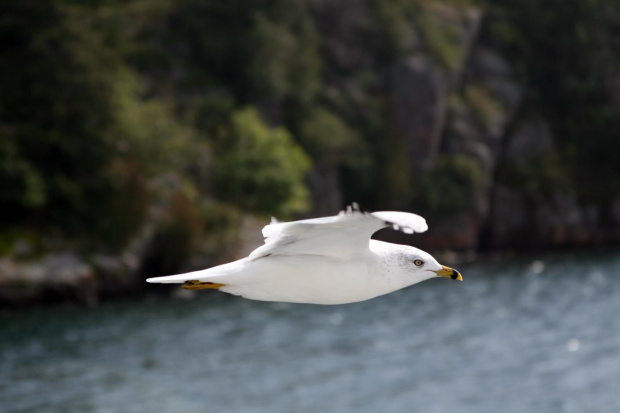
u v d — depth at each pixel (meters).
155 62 53.03
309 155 54.56
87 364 25.81
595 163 65.00
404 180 57.41
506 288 41.53
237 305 36.31
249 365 25.83
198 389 23.05
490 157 60.31
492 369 25.36
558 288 41.22
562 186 61.06
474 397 22.55
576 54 65.12
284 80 55.38
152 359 26.45
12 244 36.72
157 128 43.38
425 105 58.62
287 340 29.42
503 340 29.41
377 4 60.09
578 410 21.45
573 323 32.25
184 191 42.12
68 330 31.00
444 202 57.50
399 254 8.41
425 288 41.66
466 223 58.06
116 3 53.34
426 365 25.83
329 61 59.84
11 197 37.47
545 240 60.22
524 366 25.70
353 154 55.88
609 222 62.59
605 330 30.69
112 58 41.12
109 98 40.00
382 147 57.84
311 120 55.91
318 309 35.38
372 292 8.30
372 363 26.14
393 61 59.59
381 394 22.78
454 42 61.38
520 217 60.12
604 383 23.69
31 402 21.72
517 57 64.81
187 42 54.75
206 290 40.28
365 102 58.34
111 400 21.95
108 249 38.72
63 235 38.38
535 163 62.12
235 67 54.75
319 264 8.08
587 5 64.94
